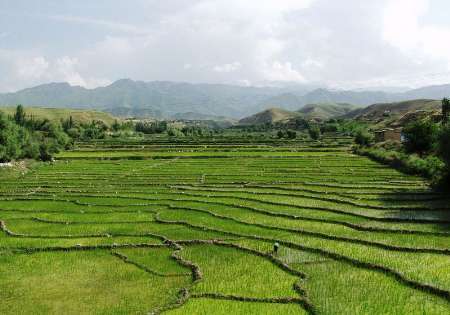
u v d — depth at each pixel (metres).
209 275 36.50
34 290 34.59
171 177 97.31
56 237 50.25
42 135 176.38
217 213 59.97
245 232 49.97
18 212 64.25
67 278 37.16
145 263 40.69
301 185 80.81
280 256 40.81
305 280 34.41
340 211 57.53
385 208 58.38
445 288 31.41
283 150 155.50
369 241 43.75
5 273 38.56
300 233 48.94
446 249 40.31
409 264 37.03
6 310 31.12
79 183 92.25
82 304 31.83
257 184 83.69
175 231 51.66
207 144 184.75
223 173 101.56
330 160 121.94
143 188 83.81
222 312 29.52
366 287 32.81
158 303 31.58
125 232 51.78
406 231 47.00
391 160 108.50
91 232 52.12
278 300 31.06
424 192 68.44
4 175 108.00
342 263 38.50
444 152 68.62
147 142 196.00
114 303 31.86
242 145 177.25
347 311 28.78
